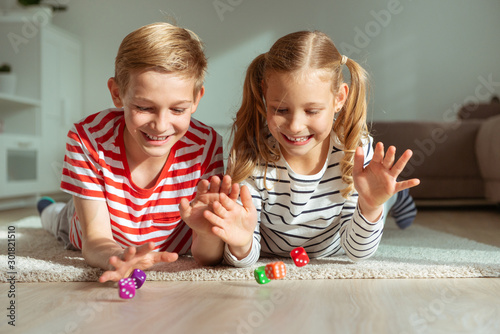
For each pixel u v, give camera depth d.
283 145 0.90
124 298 0.74
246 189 0.85
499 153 2.38
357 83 0.97
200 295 0.77
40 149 3.51
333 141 0.98
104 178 0.98
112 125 1.01
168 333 0.60
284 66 0.86
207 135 1.05
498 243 1.34
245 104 0.99
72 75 4.33
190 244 1.09
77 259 1.03
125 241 1.02
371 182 0.86
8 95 3.12
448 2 4.47
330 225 1.03
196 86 0.90
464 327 0.62
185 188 1.02
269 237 1.06
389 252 1.15
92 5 4.56
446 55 4.49
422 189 2.69
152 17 4.54
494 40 4.47
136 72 0.83
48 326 0.62
